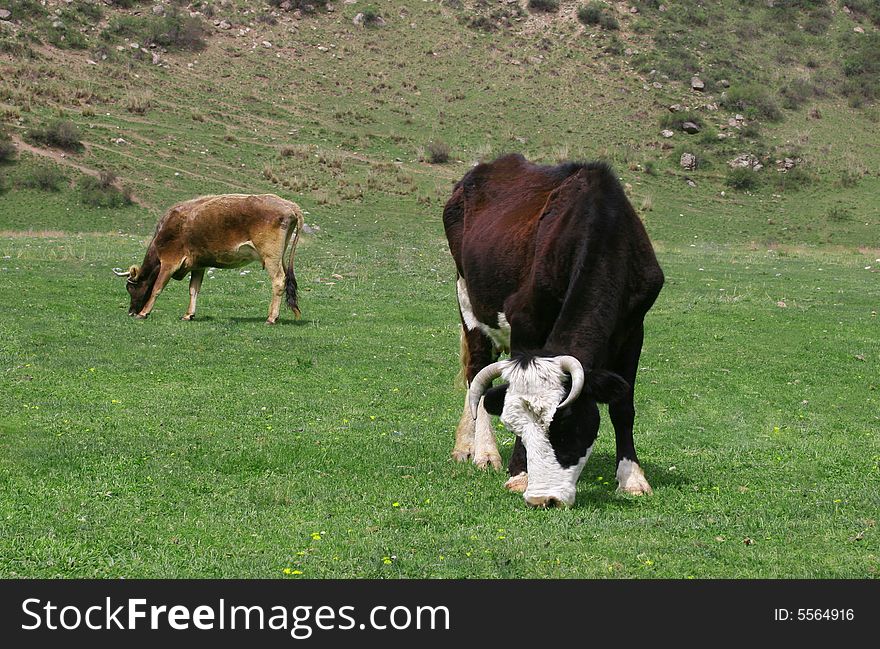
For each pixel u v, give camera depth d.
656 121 63.41
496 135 59.56
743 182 55.34
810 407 13.10
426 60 69.00
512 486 8.16
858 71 73.75
